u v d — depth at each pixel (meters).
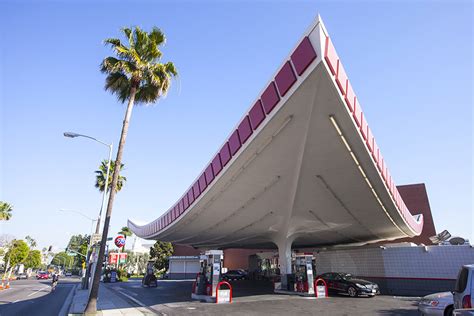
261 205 21.17
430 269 20.81
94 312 13.55
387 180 18.05
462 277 7.32
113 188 15.46
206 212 23.19
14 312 15.35
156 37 17.78
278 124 12.66
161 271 62.53
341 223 24.38
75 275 98.62
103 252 14.52
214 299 17.89
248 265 47.84
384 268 22.62
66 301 20.80
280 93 11.64
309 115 12.26
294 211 21.39
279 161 15.56
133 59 16.66
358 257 24.69
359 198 19.45
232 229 28.33
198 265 51.00
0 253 73.25
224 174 16.55
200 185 19.88
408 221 25.72
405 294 21.16
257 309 14.65
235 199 20.30
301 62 10.63
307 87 10.87
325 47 10.16
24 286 36.59
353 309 14.43
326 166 15.88
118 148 16.02
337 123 12.81
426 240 38.75
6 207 61.84
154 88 17.97
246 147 14.05
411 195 41.34
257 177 17.16
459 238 22.44
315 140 13.80
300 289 20.98
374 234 29.95
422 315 10.11
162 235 35.41
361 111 13.36
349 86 11.98
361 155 14.86
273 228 25.27
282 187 18.36
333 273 21.89
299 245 37.28
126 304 17.33
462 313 4.70
